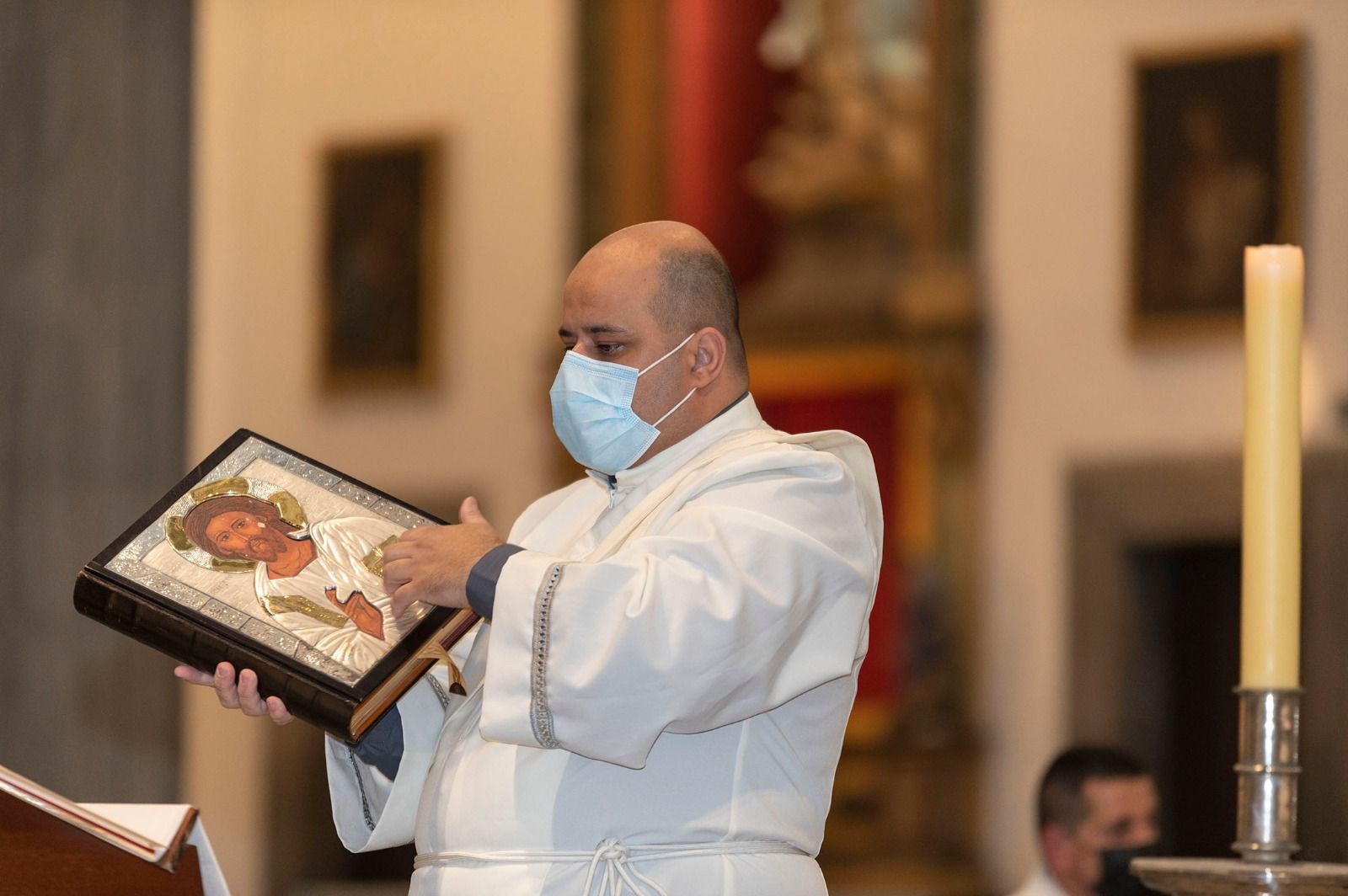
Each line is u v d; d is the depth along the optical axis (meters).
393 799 5.44
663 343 5.24
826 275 25.22
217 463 5.47
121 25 14.09
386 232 26.36
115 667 12.83
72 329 13.52
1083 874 9.08
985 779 22.97
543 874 4.72
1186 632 23.11
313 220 26.48
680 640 4.48
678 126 25.95
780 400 25.31
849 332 24.75
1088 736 22.67
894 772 23.38
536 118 26.16
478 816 4.86
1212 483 22.31
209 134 26.61
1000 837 22.72
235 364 26.30
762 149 25.78
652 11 26.06
